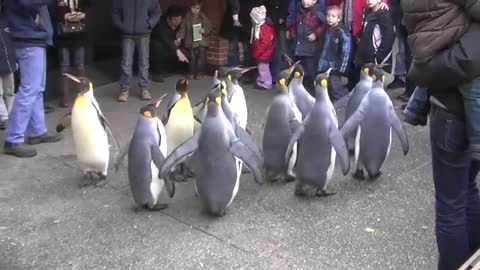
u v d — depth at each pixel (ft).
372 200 15.55
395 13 23.91
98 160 16.17
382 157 16.24
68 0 22.93
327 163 15.08
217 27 28.12
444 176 9.84
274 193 15.98
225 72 17.31
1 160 18.30
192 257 12.96
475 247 11.01
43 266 12.68
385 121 15.85
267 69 26.03
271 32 25.38
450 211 9.99
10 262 12.85
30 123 19.45
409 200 15.56
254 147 15.17
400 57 24.75
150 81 26.91
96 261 12.84
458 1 8.75
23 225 14.38
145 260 12.86
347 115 17.58
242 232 13.98
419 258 12.80
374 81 16.31
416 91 10.88
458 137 9.45
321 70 22.50
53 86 24.31
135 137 14.46
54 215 14.88
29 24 17.98
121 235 13.89
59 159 18.45
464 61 8.70
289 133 15.85
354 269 12.44
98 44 28.58
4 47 17.90
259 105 23.85
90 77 26.76
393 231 13.96
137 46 24.45
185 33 27.32
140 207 15.11
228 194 14.26
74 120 15.76
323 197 15.69
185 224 14.38
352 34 22.04
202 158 14.08
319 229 14.10
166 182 14.35
